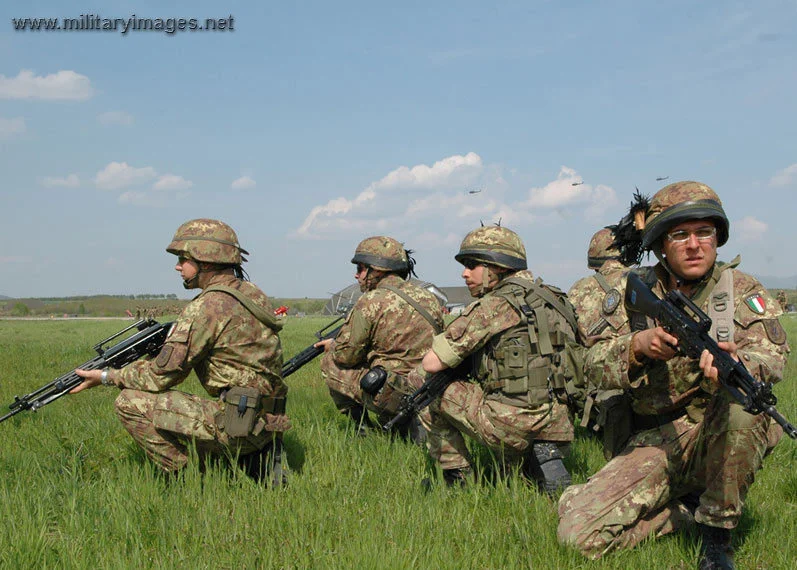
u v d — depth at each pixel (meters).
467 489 4.62
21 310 104.12
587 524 3.56
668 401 3.75
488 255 4.66
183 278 5.04
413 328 6.20
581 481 4.75
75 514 3.99
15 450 5.49
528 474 4.73
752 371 3.28
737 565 3.53
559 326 4.52
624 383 3.67
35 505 4.10
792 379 9.56
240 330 4.76
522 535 3.70
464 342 4.53
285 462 4.91
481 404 4.66
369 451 5.46
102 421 6.52
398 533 3.72
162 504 4.22
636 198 3.95
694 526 3.80
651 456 3.74
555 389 4.51
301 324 40.44
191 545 3.63
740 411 3.30
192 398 4.77
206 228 4.96
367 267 6.67
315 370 11.59
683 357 3.64
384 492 4.48
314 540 3.66
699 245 3.53
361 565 3.29
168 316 55.62
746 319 3.51
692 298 3.64
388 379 5.95
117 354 4.99
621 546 3.59
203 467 4.94
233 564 3.42
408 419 5.96
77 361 13.28
